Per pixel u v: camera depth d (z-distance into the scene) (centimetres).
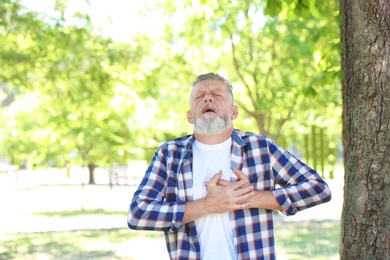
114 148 1686
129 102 1283
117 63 1034
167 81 1552
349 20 305
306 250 1049
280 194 303
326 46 595
